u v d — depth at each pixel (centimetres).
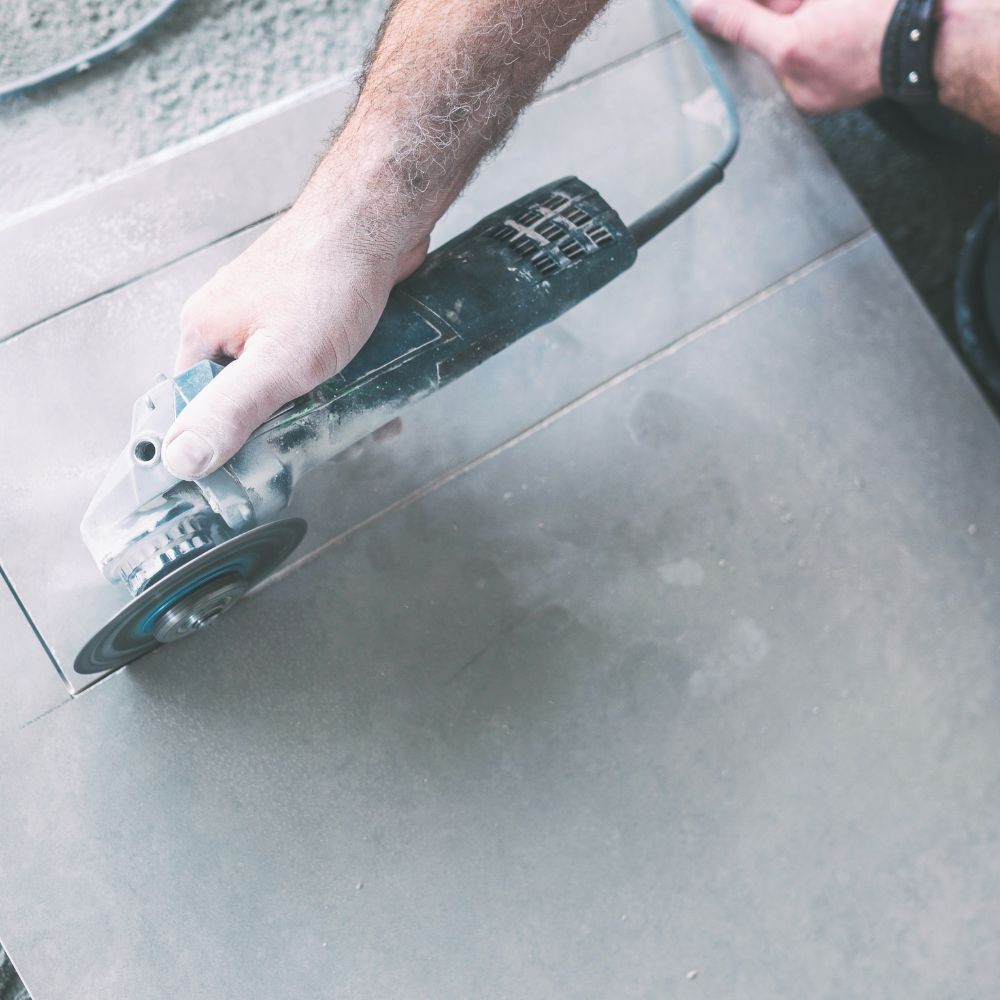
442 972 95
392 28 80
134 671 94
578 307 113
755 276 119
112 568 79
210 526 80
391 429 100
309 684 98
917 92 120
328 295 78
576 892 99
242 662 97
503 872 98
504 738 101
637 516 109
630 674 105
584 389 112
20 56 110
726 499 112
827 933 104
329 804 96
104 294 102
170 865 91
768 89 125
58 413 97
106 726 93
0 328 99
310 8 120
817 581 112
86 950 88
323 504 102
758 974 102
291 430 80
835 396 118
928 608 114
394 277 83
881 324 122
